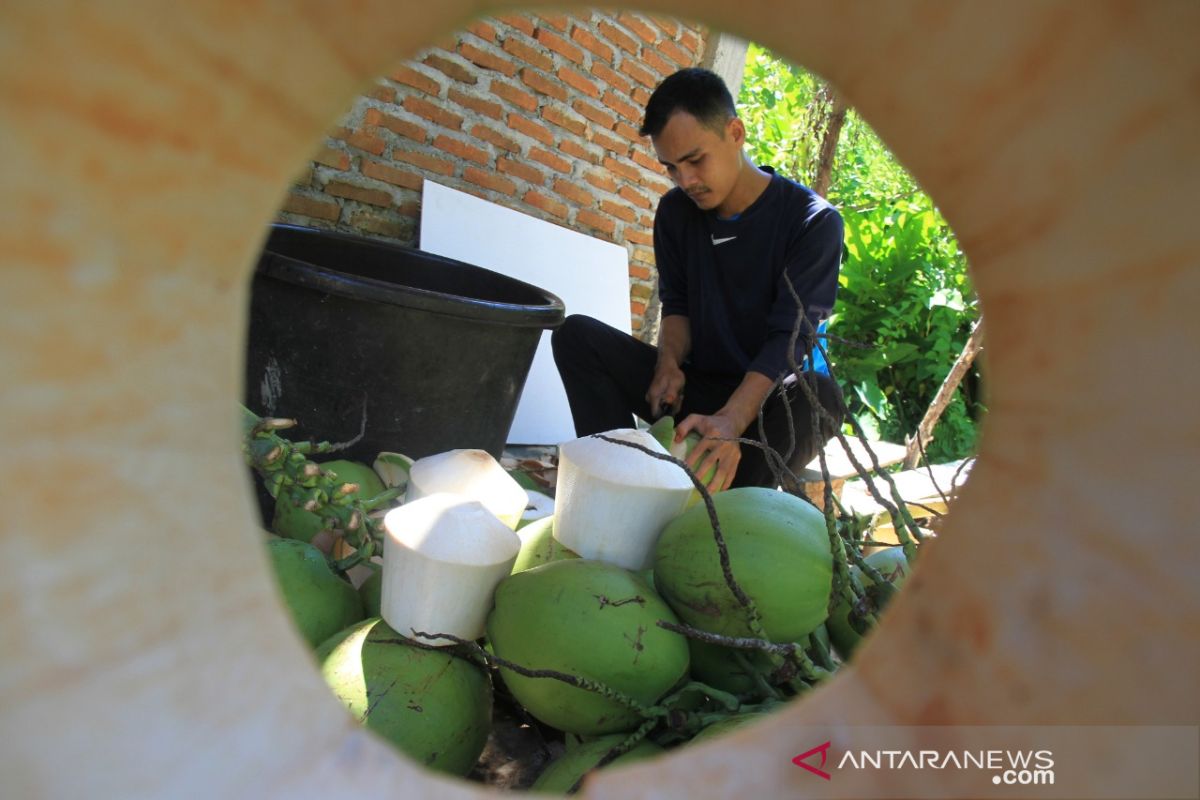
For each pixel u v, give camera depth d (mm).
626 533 1168
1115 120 415
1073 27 403
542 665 990
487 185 3736
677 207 2703
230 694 556
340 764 592
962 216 483
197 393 520
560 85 3826
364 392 2119
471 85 3580
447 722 1012
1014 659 501
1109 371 461
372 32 437
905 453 3182
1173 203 417
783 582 1023
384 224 3486
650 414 2666
